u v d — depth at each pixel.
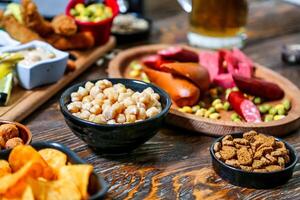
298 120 0.77
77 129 0.66
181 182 0.65
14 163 0.56
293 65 1.00
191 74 0.82
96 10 1.00
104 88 0.71
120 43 1.07
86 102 0.69
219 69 0.91
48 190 0.51
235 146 0.67
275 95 0.85
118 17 1.12
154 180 0.65
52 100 0.83
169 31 1.15
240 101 0.80
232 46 1.05
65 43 0.94
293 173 0.67
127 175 0.66
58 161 0.57
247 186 0.64
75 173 0.54
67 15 0.97
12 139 0.63
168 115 0.76
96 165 0.68
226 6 1.01
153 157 0.70
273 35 1.15
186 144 0.73
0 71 0.78
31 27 0.92
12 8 0.96
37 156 0.55
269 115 0.80
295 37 1.14
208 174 0.67
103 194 0.53
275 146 0.66
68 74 0.88
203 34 1.04
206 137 0.75
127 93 0.70
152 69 0.88
